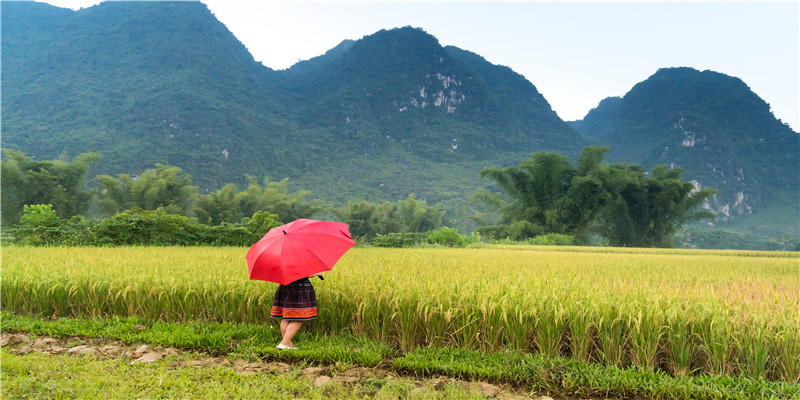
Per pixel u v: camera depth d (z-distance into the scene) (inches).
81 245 652.1
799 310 171.2
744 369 158.4
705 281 284.2
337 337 203.9
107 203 2335.1
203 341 195.6
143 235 695.7
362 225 3090.6
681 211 2234.3
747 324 162.7
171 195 2492.6
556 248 1028.5
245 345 192.9
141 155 7421.3
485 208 5467.5
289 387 149.6
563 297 192.1
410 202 3609.7
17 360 169.5
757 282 275.6
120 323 224.8
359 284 223.9
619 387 152.5
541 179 2085.4
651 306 170.9
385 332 204.4
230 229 741.9
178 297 236.2
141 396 141.9
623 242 2252.7
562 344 183.0
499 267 351.3
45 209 705.0
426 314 191.3
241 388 146.6
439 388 154.2
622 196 2206.0
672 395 146.0
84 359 176.1
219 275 257.8
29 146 7037.4
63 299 247.3
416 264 354.9
